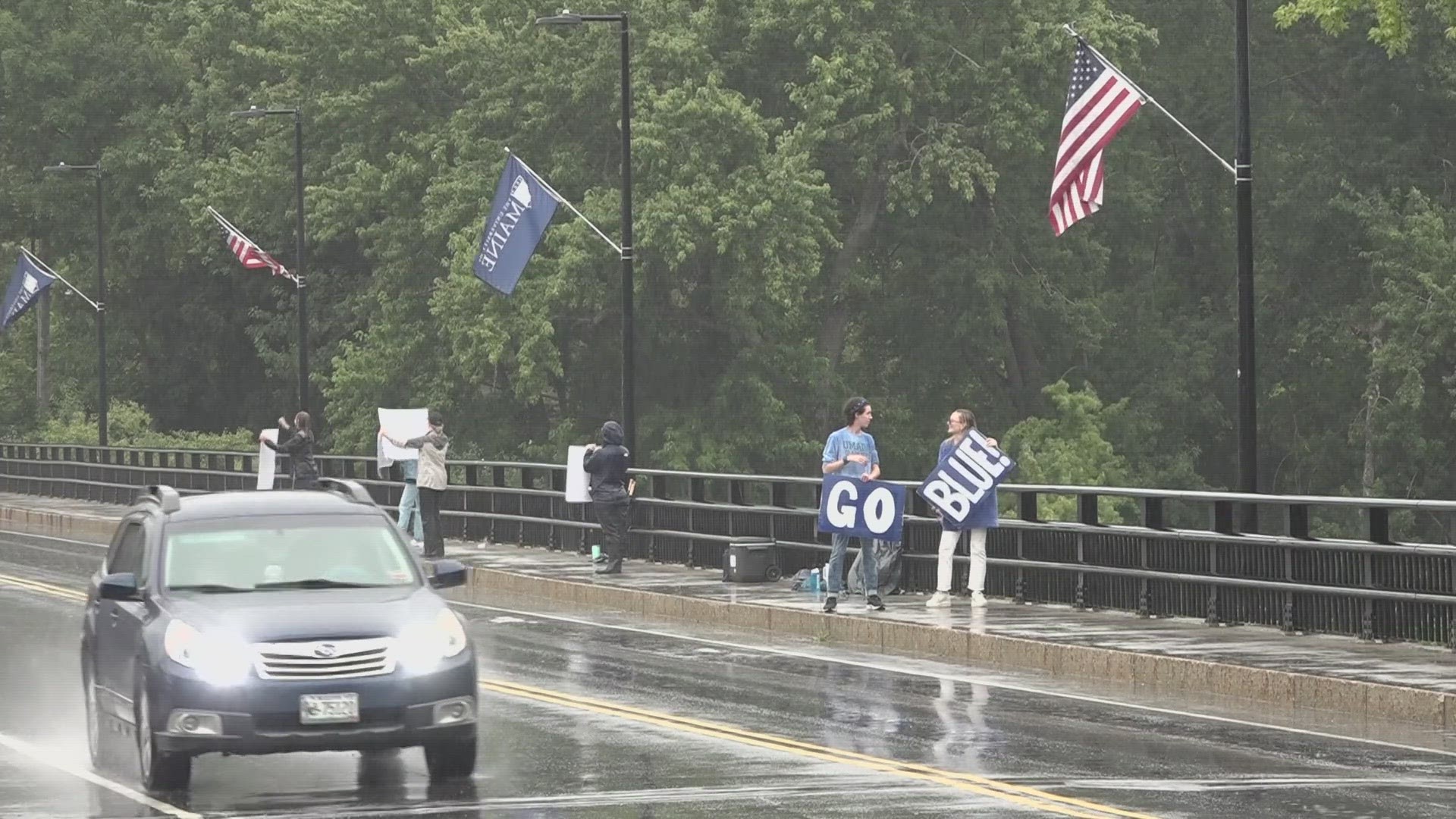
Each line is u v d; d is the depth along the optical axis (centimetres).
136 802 4812
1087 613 8712
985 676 7288
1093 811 4447
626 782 4947
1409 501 7294
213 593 5094
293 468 15788
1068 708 6344
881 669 7525
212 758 5494
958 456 8944
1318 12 15338
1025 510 9375
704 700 6569
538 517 13662
